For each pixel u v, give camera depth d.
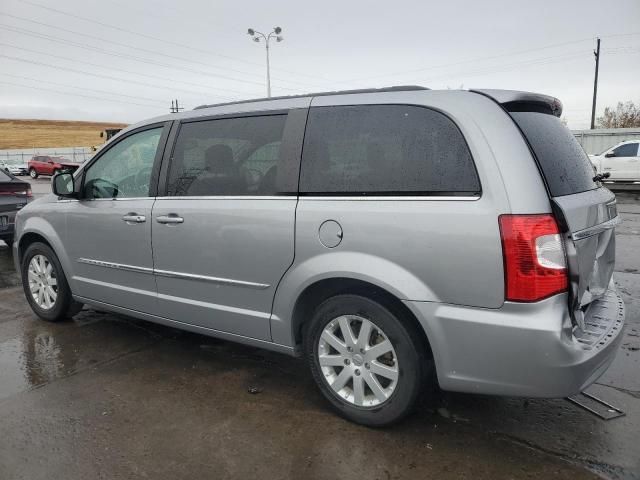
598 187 3.16
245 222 3.28
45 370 3.87
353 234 2.85
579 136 23.97
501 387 2.58
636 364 3.83
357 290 2.94
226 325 3.52
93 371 3.85
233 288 3.41
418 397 2.85
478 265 2.53
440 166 2.68
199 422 3.12
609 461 2.68
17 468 2.69
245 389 3.54
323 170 3.04
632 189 18.50
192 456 2.78
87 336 4.57
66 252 4.53
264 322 3.30
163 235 3.72
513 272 2.46
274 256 3.17
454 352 2.64
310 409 3.26
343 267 2.86
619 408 3.21
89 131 139.62
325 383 3.14
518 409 3.21
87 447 2.87
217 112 3.64
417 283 2.68
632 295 5.57
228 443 2.89
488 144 2.58
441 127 2.73
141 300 4.00
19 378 3.73
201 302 3.61
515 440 2.88
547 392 2.49
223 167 3.49
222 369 3.87
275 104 3.38
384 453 2.78
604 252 3.09
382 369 2.90
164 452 2.82
